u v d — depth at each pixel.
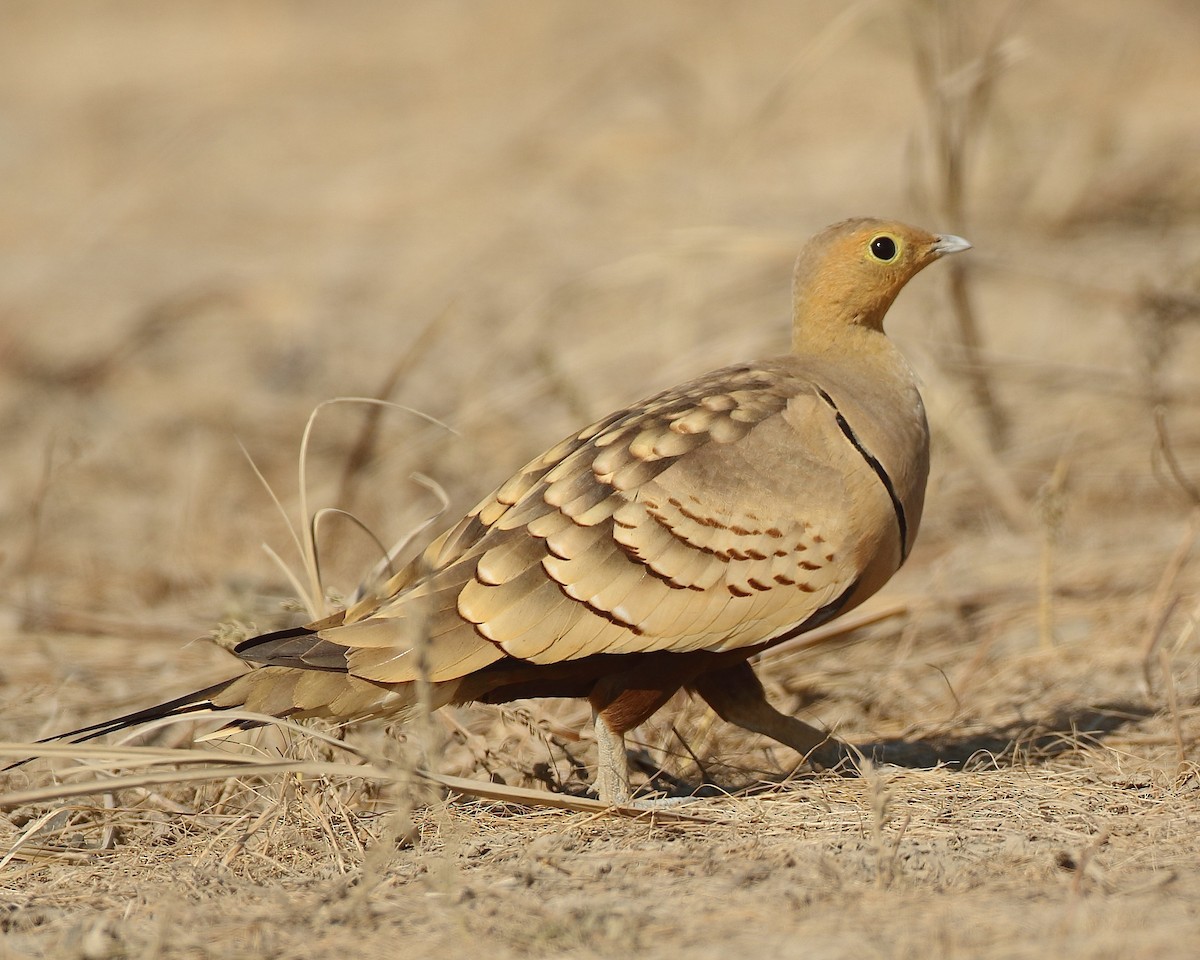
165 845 13.19
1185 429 24.23
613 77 50.56
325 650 12.38
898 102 46.25
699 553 12.63
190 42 68.81
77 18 76.12
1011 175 35.00
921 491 14.16
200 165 49.94
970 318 25.64
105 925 11.01
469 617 12.40
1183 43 48.47
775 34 54.03
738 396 13.45
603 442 12.93
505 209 40.69
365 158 48.41
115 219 44.19
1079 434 24.44
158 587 22.02
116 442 28.61
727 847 12.02
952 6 26.33
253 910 11.23
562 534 12.49
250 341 34.28
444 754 15.38
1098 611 18.80
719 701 14.20
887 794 13.01
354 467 23.73
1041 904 10.55
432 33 64.31
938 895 10.84
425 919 10.83
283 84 58.75
